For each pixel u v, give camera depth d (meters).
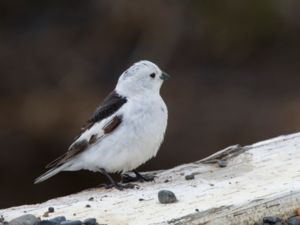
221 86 19.92
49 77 21.39
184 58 21.45
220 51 21.45
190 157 16.97
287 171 7.41
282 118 17.86
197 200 6.72
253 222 6.48
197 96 19.31
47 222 6.43
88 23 22.59
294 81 20.14
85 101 19.64
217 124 17.77
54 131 18.34
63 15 23.19
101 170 7.97
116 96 7.93
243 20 21.61
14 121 18.80
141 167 16.69
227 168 7.86
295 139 8.32
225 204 6.46
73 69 21.47
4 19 23.31
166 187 7.43
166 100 19.08
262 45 21.56
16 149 17.84
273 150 8.06
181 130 17.58
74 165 8.05
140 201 6.89
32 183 17.44
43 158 17.84
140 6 21.58
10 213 6.88
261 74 20.69
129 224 6.31
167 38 21.47
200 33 21.58
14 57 21.92
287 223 6.57
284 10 21.62
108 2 22.16
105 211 6.70
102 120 7.81
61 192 17.14
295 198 6.64
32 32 22.91
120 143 7.76
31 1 23.42
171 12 21.59
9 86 20.84
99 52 21.95
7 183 17.44
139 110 7.76
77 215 6.66
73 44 22.33
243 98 19.09
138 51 21.44
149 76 7.81
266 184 7.04
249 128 17.64
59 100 19.72
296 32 21.66
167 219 6.29
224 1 21.62
